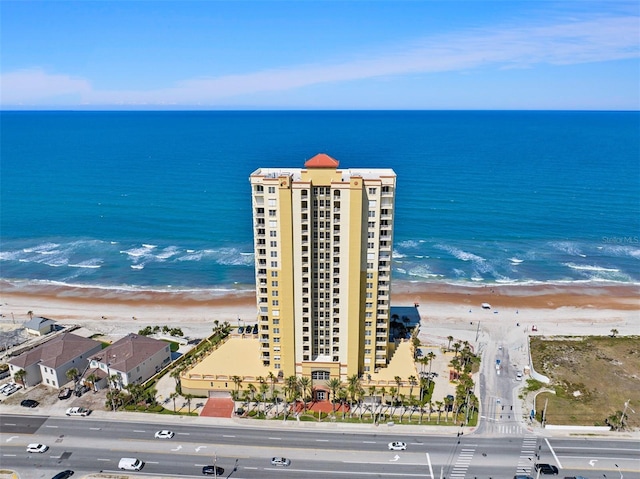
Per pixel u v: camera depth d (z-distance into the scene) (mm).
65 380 120500
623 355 135375
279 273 103938
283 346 109562
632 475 91750
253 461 95125
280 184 95000
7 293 184875
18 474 91750
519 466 93938
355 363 110688
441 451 97750
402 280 191250
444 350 135625
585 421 106938
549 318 160375
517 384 121312
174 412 109625
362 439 101125
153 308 172000
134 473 92188
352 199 96250
